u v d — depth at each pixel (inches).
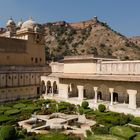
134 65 1736.0
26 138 1027.3
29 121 1423.5
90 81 1914.4
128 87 1656.0
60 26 7465.6
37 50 2652.6
